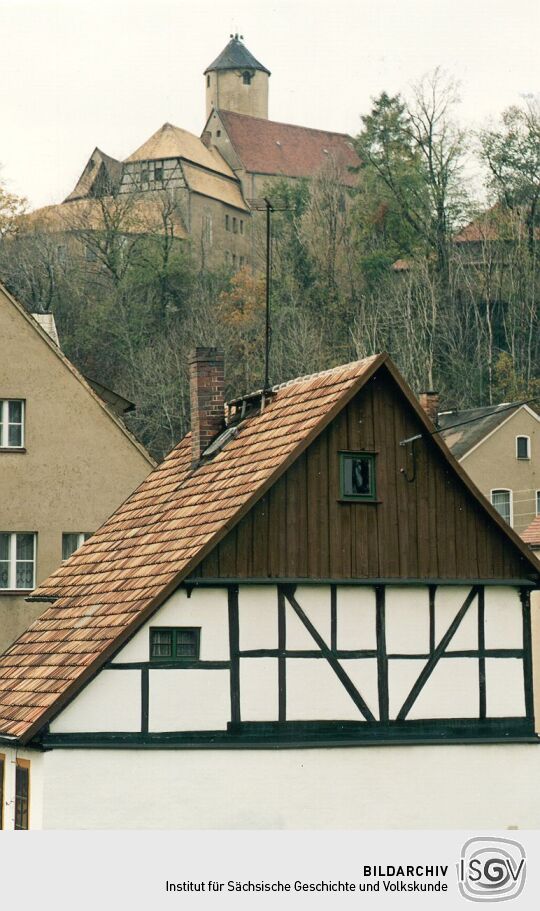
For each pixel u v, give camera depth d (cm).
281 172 14400
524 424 7756
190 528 2723
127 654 2523
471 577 2756
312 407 2761
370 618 2678
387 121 10169
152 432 8100
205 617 2580
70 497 3984
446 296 9231
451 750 2689
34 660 2741
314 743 2598
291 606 2630
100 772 2480
